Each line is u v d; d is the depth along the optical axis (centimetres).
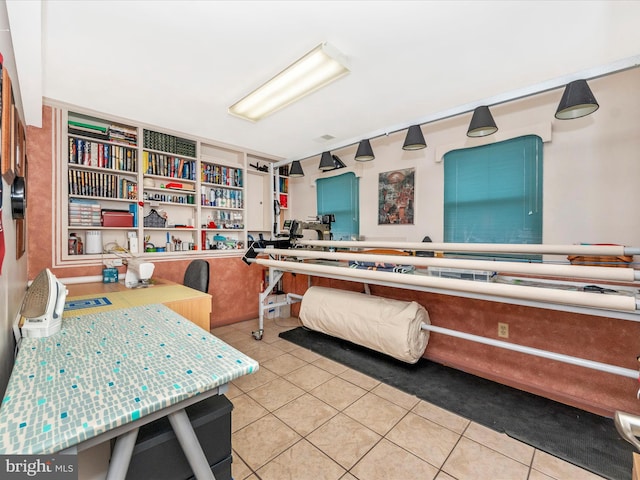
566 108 172
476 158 312
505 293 164
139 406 74
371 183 408
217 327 379
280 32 176
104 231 317
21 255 180
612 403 191
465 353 258
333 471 151
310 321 313
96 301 193
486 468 153
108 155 301
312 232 482
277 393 223
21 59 160
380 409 203
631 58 157
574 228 256
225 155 422
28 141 254
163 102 269
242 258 384
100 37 179
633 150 231
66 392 79
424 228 355
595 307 145
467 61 207
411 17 165
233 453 163
